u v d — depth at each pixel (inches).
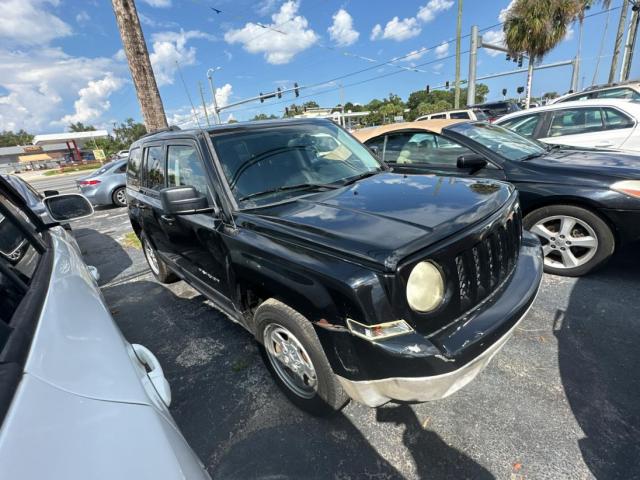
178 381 107.0
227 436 85.5
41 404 30.9
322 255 68.4
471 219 73.5
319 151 118.0
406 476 71.0
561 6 571.5
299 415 88.8
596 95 322.3
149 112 305.4
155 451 31.3
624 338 102.1
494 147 151.9
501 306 73.2
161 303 159.6
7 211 67.9
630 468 67.5
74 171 1653.5
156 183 140.3
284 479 73.1
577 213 129.3
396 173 118.2
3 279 45.8
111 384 37.1
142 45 295.9
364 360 63.1
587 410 80.7
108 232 318.7
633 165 129.3
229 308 106.7
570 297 124.8
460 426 80.1
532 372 93.3
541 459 71.1
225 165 100.7
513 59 677.9
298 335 77.2
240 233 86.7
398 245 62.9
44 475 25.5
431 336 64.9
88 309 51.9
